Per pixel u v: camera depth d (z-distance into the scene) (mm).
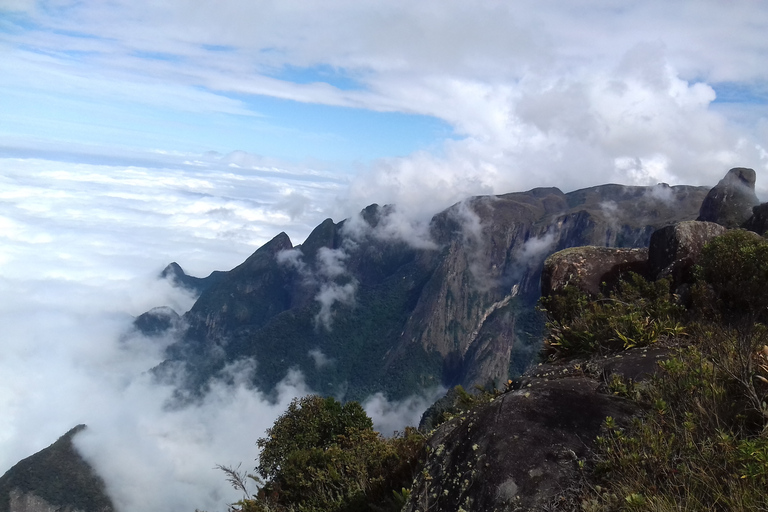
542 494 2852
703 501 2467
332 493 6477
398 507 4625
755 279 4984
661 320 5047
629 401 3418
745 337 3850
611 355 4477
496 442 3242
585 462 2945
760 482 2424
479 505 2973
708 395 3117
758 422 2877
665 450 2764
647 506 2467
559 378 4172
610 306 5844
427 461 3641
